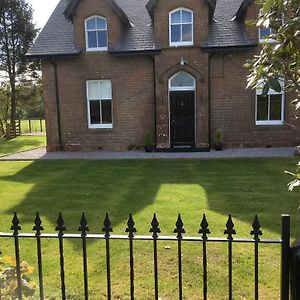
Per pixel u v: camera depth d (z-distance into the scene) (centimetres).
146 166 1241
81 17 1627
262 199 762
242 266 455
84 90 1664
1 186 979
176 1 1555
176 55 1583
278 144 1599
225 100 1599
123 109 1655
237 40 1558
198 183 941
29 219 674
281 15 250
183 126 1644
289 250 265
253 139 1605
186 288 407
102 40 1642
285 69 253
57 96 1683
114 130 1669
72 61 1656
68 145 1706
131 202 767
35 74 3073
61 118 1695
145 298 390
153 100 1636
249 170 1103
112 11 1608
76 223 640
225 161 1290
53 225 634
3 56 2959
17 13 2866
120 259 485
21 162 1435
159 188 895
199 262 470
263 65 250
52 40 1697
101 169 1209
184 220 634
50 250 520
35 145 2197
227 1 1783
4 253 510
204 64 1573
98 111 1681
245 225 602
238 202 744
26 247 532
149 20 1728
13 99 2953
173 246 523
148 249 514
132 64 1627
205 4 1540
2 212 728
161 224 616
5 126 2917
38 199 822
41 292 303
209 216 654
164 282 423
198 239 280
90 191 885
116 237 288
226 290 402
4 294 302
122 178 1042
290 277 265
